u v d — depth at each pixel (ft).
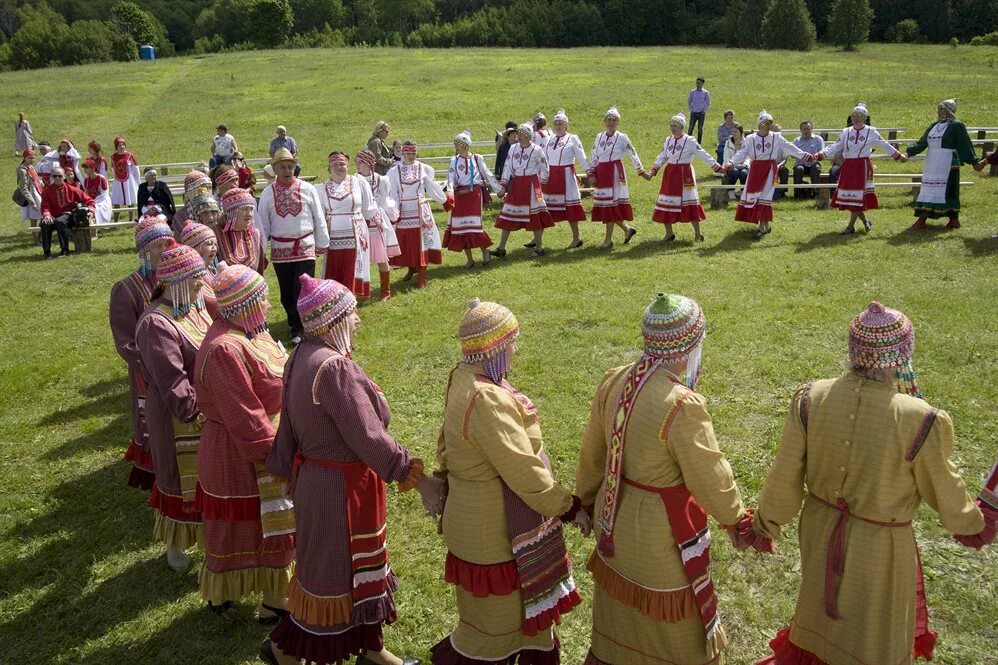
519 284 31.89
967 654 12.29
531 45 251.19
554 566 11.29
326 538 11.39
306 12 332.80
